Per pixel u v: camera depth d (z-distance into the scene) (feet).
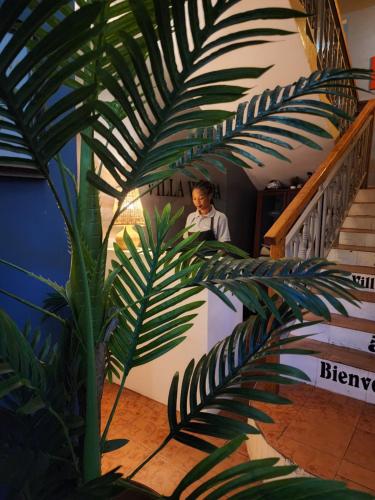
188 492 5.03
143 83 1.63
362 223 9.93
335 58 11.20
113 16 1.91
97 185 1.94
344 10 16.19
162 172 2.31
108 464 5.62
